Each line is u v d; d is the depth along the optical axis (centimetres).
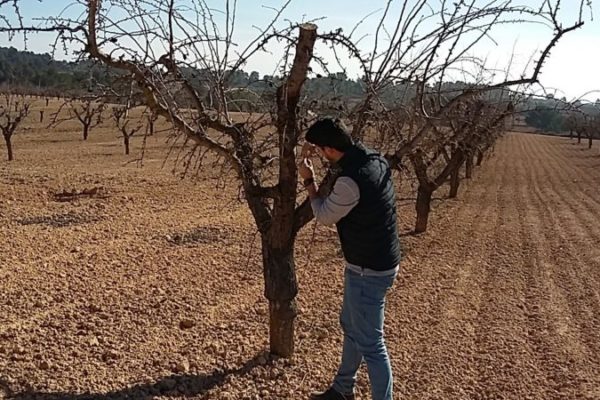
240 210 1479
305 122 505
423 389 559
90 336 634
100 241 1106
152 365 565
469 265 1069
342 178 428
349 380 486
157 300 764
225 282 864
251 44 475
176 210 1456
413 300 835
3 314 690
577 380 593
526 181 2752
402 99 542
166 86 477
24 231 1169
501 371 607
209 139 509
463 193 2178
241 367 560
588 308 838
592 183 2769
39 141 3506
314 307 768
